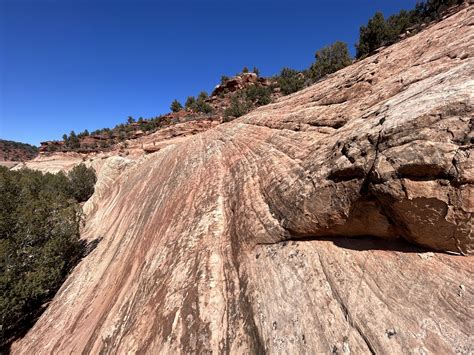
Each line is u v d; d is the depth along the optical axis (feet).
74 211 54.39
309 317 13.92
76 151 292.61
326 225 17.54
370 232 16.37
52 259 43.34
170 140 189.06
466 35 22.40
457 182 11.92
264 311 15.64
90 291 37.40
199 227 28.45
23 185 54.08
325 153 19.84
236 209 27.45
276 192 22.77
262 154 34.22
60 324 33.58
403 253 14.80
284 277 17.03
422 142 12.78
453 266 13.05
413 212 13.25
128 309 24.68
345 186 15.99
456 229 12.66
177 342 17.08
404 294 12.81
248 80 341.00
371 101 24.18
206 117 212.64
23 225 43.98
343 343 12.12
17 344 35.50
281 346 13.35
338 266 15.79
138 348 18.94
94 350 22.93
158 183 55.83
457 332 10.64
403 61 27.96
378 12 167.22
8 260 39.19
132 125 360.28
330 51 200.95
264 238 20.84
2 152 591.78
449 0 144.15
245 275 19.34
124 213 57.67
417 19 170.81
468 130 11.88
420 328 11.25
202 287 19.90
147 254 31.89
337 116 27.43
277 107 54.13
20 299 36.96
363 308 12.98
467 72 14.43
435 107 13.01
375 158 14.43
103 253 47.60
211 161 46.96
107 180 89.25
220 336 16.11
